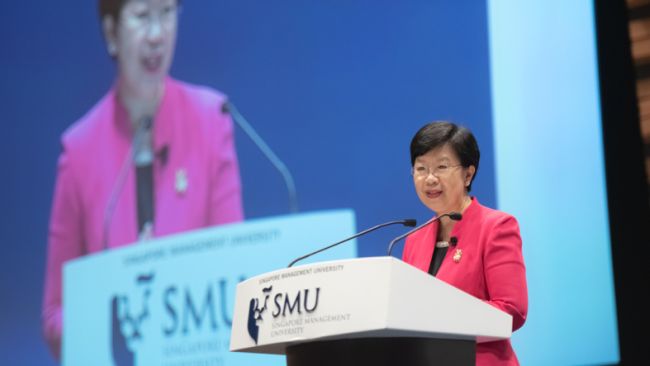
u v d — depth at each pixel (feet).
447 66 19.16
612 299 16.88
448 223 10.48
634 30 18.65
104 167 22.56
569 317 17.16
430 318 7.85
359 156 19.74
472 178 10.46
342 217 19.66
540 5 18.35
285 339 8.14
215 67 21.88
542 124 18.02
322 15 20.76
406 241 11.09
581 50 17.94
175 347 20.79
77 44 23.53
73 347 21.95
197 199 21.38
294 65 20.92
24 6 24.14
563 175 17.70
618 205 17.70
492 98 18.54
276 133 20.81
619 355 16.71
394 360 7.91
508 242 9.72
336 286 7.92
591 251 17.20
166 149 21.99
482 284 9.78
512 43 18.52
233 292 20.44
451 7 19.29
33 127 23.53
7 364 22.48
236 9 21.83
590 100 17.74
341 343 8.02
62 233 22.70
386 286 7.66
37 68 23.76
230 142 21.29
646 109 18.24
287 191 20.39
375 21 20.11
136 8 22.97
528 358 17.38
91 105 23.09
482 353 9.30
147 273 21.52
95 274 22.09
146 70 22.63
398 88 19.61
